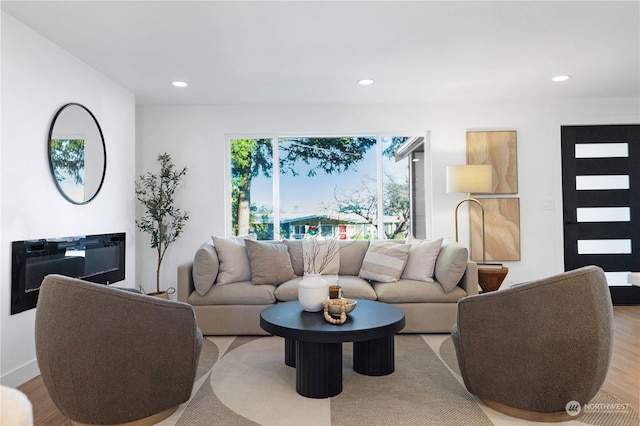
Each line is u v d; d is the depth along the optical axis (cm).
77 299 174
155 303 187
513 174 448
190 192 455
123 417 182
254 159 467
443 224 451
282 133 460
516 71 353
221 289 343
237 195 467
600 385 186
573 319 178
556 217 447
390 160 465
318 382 220
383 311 260
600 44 298
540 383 184
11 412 83
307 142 467
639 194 448
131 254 392
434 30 272
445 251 353
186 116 455
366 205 466
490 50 307
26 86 261
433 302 339
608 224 448
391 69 346
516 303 187
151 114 455
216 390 230
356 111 455
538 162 448
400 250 367
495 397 197
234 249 367
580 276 179
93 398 176
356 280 363
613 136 448
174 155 455
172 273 454
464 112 451
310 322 233
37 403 221
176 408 207
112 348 177
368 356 252
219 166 456
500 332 191
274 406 211
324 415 201
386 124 453
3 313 240
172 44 291
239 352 298
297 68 341
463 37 284
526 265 448
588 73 360
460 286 352
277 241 406
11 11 241
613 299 447
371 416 199
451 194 451
